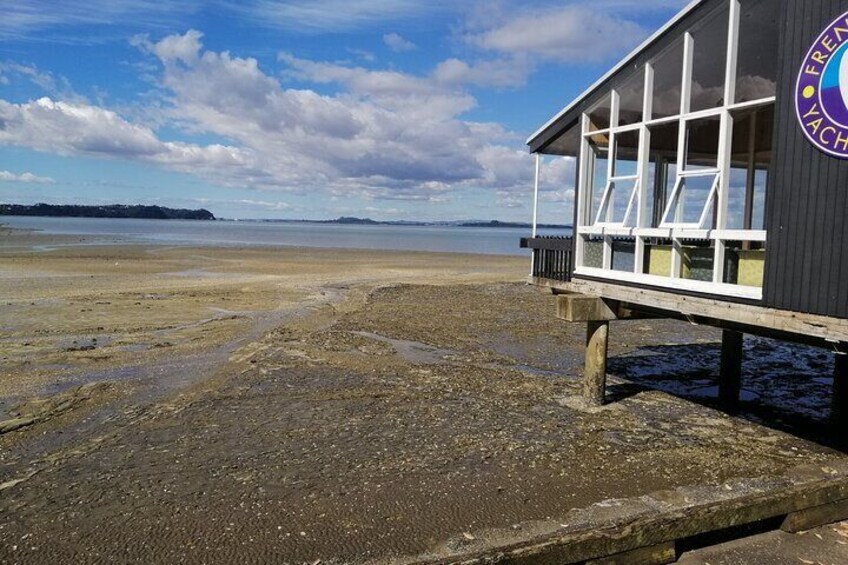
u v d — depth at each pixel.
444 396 11.31
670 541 5.36
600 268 9.76
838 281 5.96
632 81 9.21
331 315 20.08
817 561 5.64
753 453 8.77
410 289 27.64
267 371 12.84
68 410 10.15
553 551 4.85
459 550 5.91
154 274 30.77
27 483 7.43
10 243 52.00
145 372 12.60
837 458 8.63
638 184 8.88
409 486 7.43
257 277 31.08
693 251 7.93
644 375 13.55
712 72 8.14
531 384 12.32
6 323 17.16
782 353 16.38
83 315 18.59
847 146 5.83
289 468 7.93
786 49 6.50
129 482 7.47
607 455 8.53
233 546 6.04
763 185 8.88
